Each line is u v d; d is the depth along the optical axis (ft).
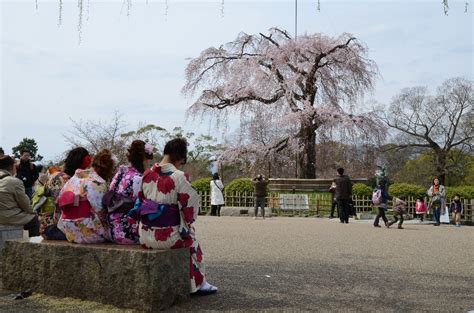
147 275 16.35
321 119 94.94
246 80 100.89
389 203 74.28
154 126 142.51
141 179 18.22
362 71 100.58
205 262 26.76
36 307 16.98
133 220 18.28
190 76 105.40
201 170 153.07
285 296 18.83
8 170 27.53
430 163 158.71
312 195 76.43
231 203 79.00
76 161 21.70
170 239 17.21
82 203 18.60
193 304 17.48
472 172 159.63
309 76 99.60
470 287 20.80
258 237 39.68
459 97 155.22
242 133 106.01
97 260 17.42
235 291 19.61
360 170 105.70
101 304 17.20
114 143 126.52
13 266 19.38
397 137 167.63
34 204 27.50
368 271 24.34
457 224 61.31
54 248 18.42
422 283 21.53
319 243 35.91
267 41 103.86
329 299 18.42
